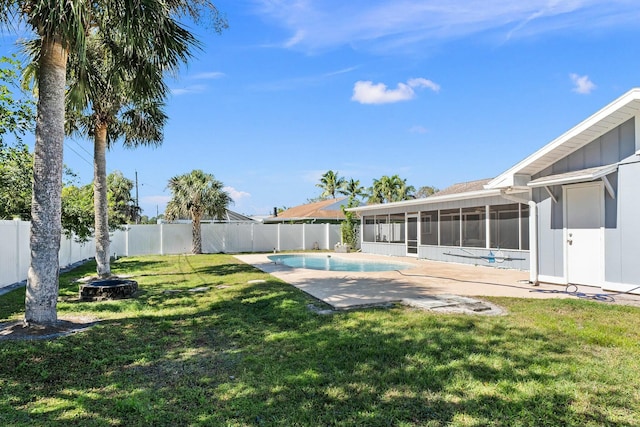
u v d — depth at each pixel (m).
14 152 9.20
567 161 8.41
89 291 7.71
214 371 3.80
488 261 13.34
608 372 3.61
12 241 9.80
